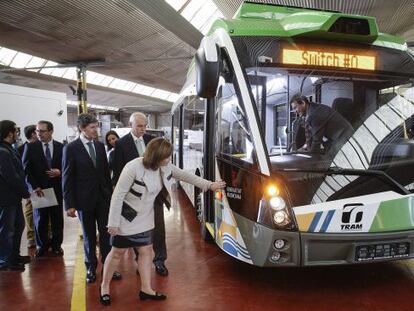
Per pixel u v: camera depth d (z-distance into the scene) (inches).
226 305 137.3
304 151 138.3
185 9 548.7
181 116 329.1
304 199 130.2
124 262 186.4
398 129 148.4
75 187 156.0
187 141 287.4
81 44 593.3
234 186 146.7
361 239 129.4
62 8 465.1
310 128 141.3
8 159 168.6
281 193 129.6
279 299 141.8
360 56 151.5
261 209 131.3
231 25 150.6
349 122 144.8
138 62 746.2
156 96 1204.5
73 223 270.8
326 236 127.7
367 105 148.6
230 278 163.2
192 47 679.7
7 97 336.5
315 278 161.6
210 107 181.6
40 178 187.3
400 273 166.1
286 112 140.9
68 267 179.5
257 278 162.7
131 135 162.9
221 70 143.6
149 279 142.8
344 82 148.0
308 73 145.9
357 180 134.9
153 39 613.6
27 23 492.1
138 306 137.6
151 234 137.3
